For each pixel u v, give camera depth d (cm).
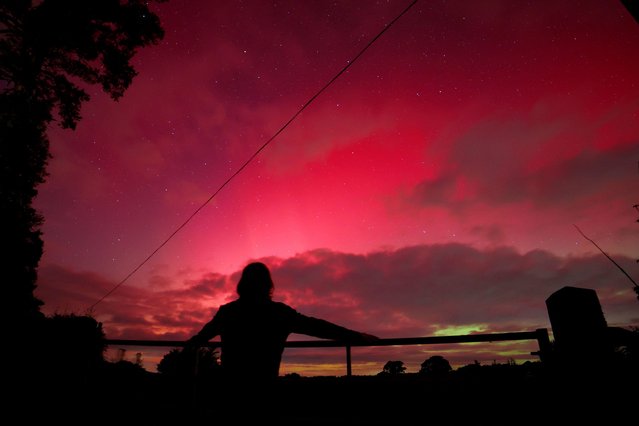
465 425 290
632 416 210
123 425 388
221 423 174
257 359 184
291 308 202
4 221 898
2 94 955
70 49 1086
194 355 395
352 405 347
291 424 338
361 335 204
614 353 230
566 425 232
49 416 403
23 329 454
